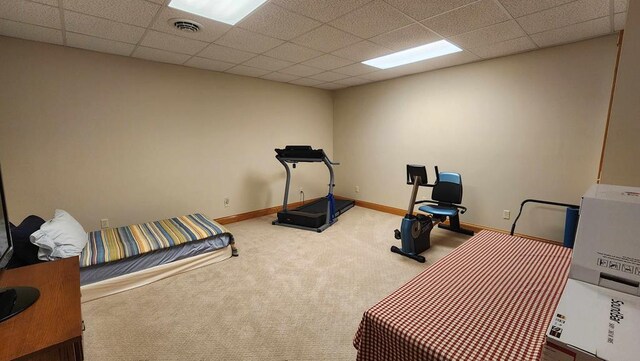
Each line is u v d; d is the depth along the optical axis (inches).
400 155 192.2
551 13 93.3
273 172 201.6
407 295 45.1
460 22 99.9
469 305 42.2
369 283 107.0
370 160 211.6
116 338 78.1
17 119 112.3
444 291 46.2
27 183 116.0
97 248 104.3
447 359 32.5
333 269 118.4
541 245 66.3
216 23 98.7
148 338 78.3
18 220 115.0
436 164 173.6
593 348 25.1
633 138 55.7
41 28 100.6
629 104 55.5
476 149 155.6
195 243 119.2
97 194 132.6
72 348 37.1
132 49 125.1
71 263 54.7
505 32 109.5
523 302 42.8
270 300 96.1
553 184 133.0
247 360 70.7
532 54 132.2
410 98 181.5
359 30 105.9
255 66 155.9
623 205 34.2
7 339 34.5
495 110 146.4
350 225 177.3
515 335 35.5
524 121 137.9
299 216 171.6
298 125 212.2
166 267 110.3
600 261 35.4
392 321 38.9
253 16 93.7
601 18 97.4
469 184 160.6
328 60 144.9
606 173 58.6
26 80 112.7
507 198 147.4
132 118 139.4
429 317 39.5
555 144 130.5
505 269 53.9
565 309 31.1
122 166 138.4
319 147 228.1
